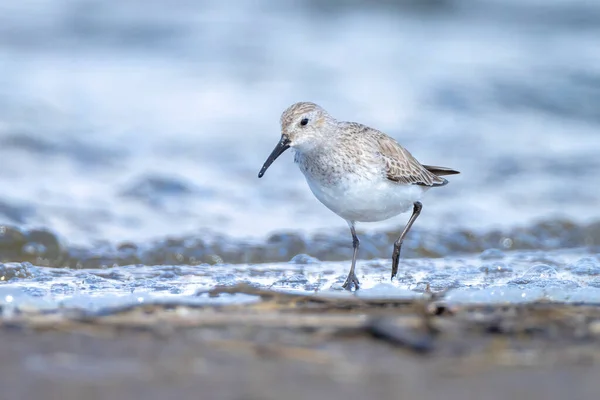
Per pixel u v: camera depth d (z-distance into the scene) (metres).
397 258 10.19
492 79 23.97
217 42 28.47
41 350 5.61
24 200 14.33
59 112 20.19
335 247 12.57
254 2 34.19
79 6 31.39
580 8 34.81
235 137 18.91
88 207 14.38
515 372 5.29
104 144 17.92
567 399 4.84
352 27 31.86
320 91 22.67
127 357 5.48
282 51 27.52
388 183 9.75
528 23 33.19
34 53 26.61
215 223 14.12
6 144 17.22
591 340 5.99
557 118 21.59
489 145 18.98
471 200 15.93
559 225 13.95
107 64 25.66
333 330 6.15
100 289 8.99
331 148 9.65
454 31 31.81
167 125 19.66
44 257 11.58
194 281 9.66
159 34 29.12
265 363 5.40
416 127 20.00
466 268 10.80
